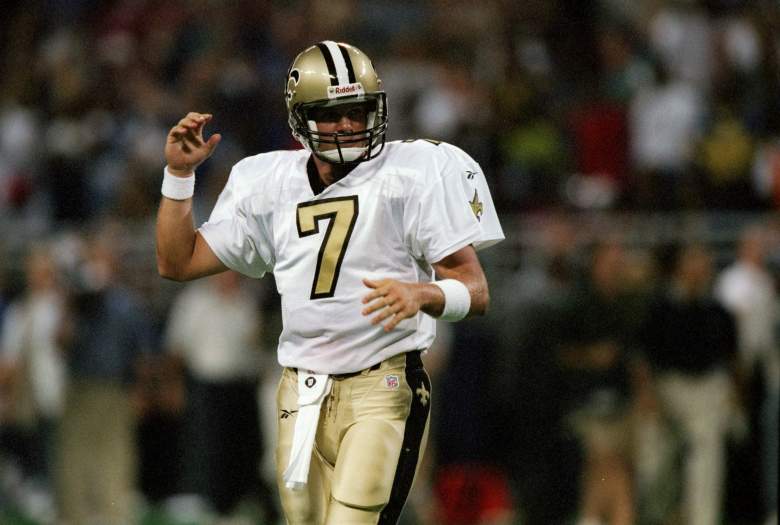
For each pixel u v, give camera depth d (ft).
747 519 107.04
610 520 100.22
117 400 108.78
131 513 110.73
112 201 131.85
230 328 110.22
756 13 147.33
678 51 145.89
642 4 152.87
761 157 127.13
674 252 113.50
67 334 109.09
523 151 128.16
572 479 100.83
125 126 139.64
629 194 122.62
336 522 48.19
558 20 152.46
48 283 111.55
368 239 49.88
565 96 143.64
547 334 100.89
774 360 106.11
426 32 154.30
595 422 99.55
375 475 48.67
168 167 52.44
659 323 100.73
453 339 108.78
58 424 109.60
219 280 110.93
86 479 109.29
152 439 115.24
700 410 101.24
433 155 50.88
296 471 48.98
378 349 50.06
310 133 50.11
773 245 110.93
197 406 110.73
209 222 53.11
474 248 51.31
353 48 50.75
